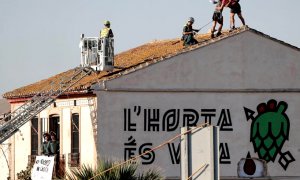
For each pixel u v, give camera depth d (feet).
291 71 250.16
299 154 249.75
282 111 248.93
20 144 287.07
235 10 251.39
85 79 259.39
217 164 87.61
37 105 241.76
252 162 246.06
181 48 252.21
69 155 252.42
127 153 235.81
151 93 237.86
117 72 248.32
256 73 247.29
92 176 179.01
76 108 249.96
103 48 249.55
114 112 235.20
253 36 247.29
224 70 244.42
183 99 240.53
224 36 244.22
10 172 293.43
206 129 88.07
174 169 237.45
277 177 248.11
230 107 244.63
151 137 237.25
